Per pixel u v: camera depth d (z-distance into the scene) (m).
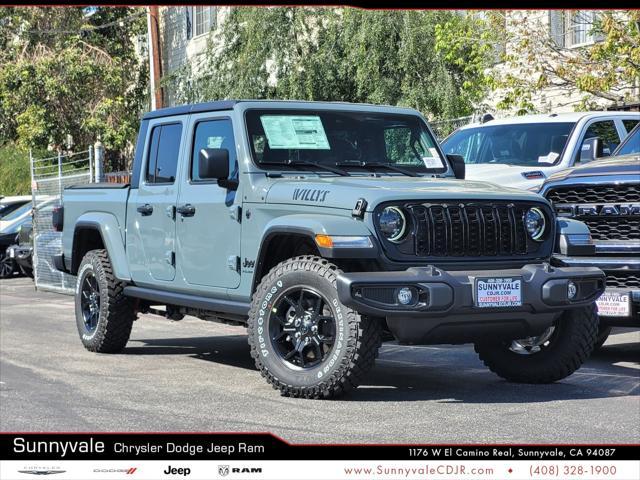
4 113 32.59
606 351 9.88
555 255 8.34
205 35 28.23
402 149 8.63
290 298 7.34
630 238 8.49
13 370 8.91
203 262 8.43
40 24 32.03
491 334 7.29
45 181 19.61
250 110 8.22
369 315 6.98
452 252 7.25
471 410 6.89
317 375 7.16
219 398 7.42
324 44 20.42
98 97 31.48
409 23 18.88
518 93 16.50
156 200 9.06
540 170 11.33
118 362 9.39
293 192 7.57
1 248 23.16
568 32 17.31
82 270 10.20
